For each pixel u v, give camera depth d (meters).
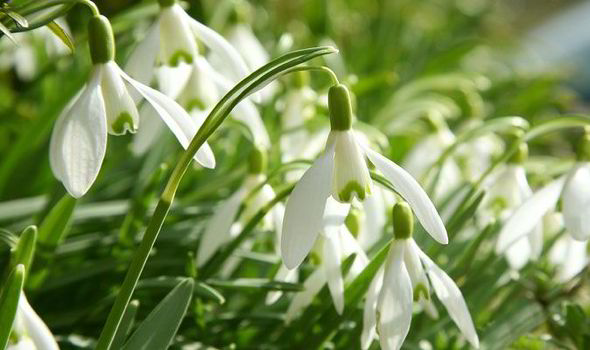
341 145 0.38
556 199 0.43
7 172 0.50
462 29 1.17
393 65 0.90
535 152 0.83
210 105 0.44
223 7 0.55
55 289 0.46
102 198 0.52
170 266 0.47
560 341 0.47
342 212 0.40
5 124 0.58
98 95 0.37
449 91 0.85
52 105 0.49
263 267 0.47
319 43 0.80
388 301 0.38
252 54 0.53
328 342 0.44
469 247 0.45
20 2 0.40
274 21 0.88
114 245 0.47
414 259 0.39
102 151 0.37
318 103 0.51
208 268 0.43
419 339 0.46
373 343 0.44
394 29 0.97
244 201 0.43
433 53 0.98
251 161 0.43
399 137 0.60
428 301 0.39
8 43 0.60
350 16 1.02
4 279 0.39
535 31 1.50
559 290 0.47
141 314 0.45
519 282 0.47
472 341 0.39
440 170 0.48
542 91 0.84
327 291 0.42
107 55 0.37
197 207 0.48
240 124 0.44
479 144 0.54
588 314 0.49
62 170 0.36
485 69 1.06
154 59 0.42
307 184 0.37
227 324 0.45
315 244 0.42
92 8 0.38
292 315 0.42
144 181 0.49
